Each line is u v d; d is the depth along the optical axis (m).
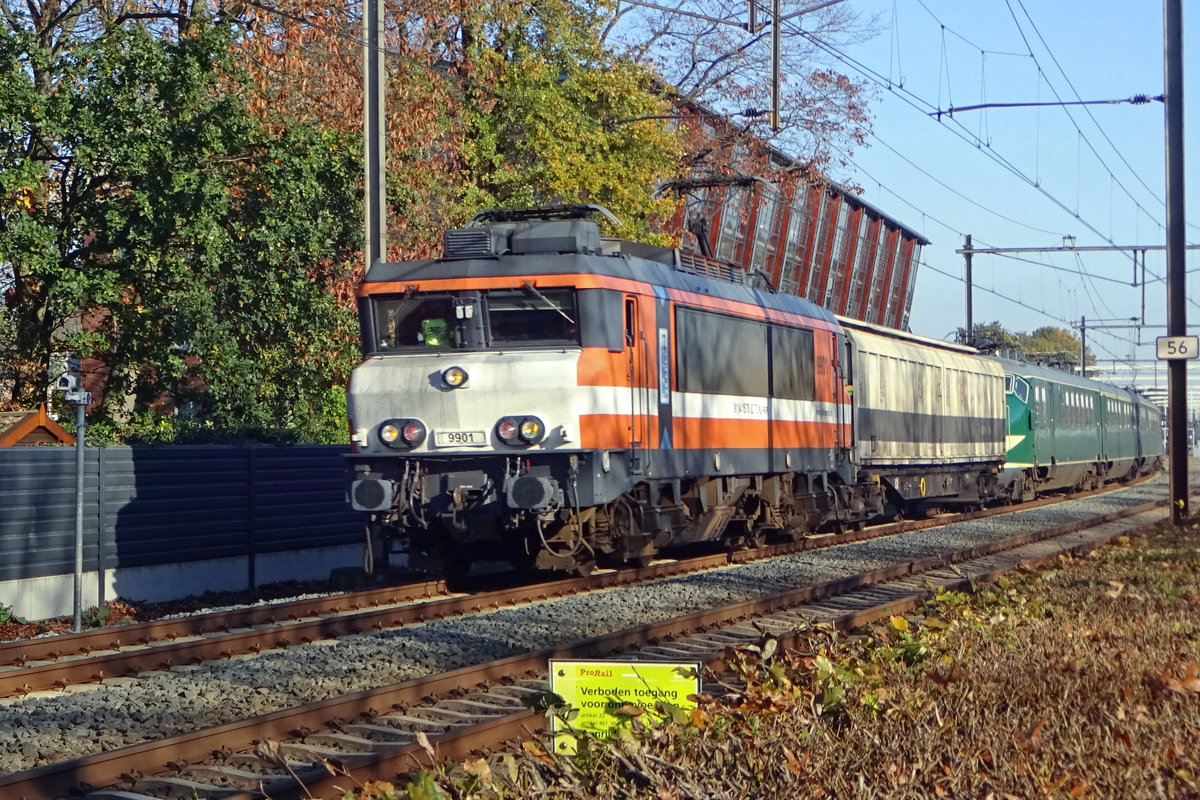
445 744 7.55
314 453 19.56
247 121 19.47
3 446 16.38
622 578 16.72
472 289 14.84
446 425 14.58
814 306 22.02
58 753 8.00
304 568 19.30
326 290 20.92
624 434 14.91
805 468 20.64
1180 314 23.58
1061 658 8.73
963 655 8.95
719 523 18.16
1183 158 23.62
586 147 27.06
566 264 14.72
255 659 11.05
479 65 25.75
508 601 14.91
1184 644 9.52
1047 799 5.75
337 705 8.60
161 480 17.08
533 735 7.93
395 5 24.36
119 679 10.64
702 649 11.51
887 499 27.14
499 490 14.52
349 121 21.34
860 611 12.98
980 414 31.94
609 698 6.81
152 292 19.86
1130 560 17.02
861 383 23.61
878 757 6.38
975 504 33.22
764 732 6.89
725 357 17.72
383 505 14.62
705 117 32.81
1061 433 38.72
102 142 18.48
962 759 6.21
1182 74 23.61
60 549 15.71
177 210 18.83
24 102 18.20
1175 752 6.35
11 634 14.34
